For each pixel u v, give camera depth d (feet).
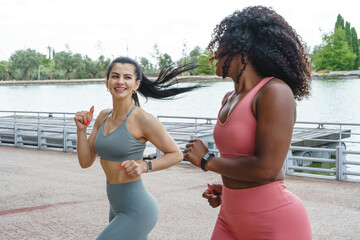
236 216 6.07
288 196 5.90
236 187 6.03
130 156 8.90
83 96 237.86
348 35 334.03
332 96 173.78
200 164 5.91
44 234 16.94
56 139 50.62
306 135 52.90
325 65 321.73
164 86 10.25
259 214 5.83
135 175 8.18
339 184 26.66
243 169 5.53
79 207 21.30
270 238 5.80
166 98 10.34
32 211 20.52
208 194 7.55
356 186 26.04
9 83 420.77
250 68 5.87
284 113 5.38
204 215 19.62
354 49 343.05
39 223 18.47
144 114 9.04
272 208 5.79
